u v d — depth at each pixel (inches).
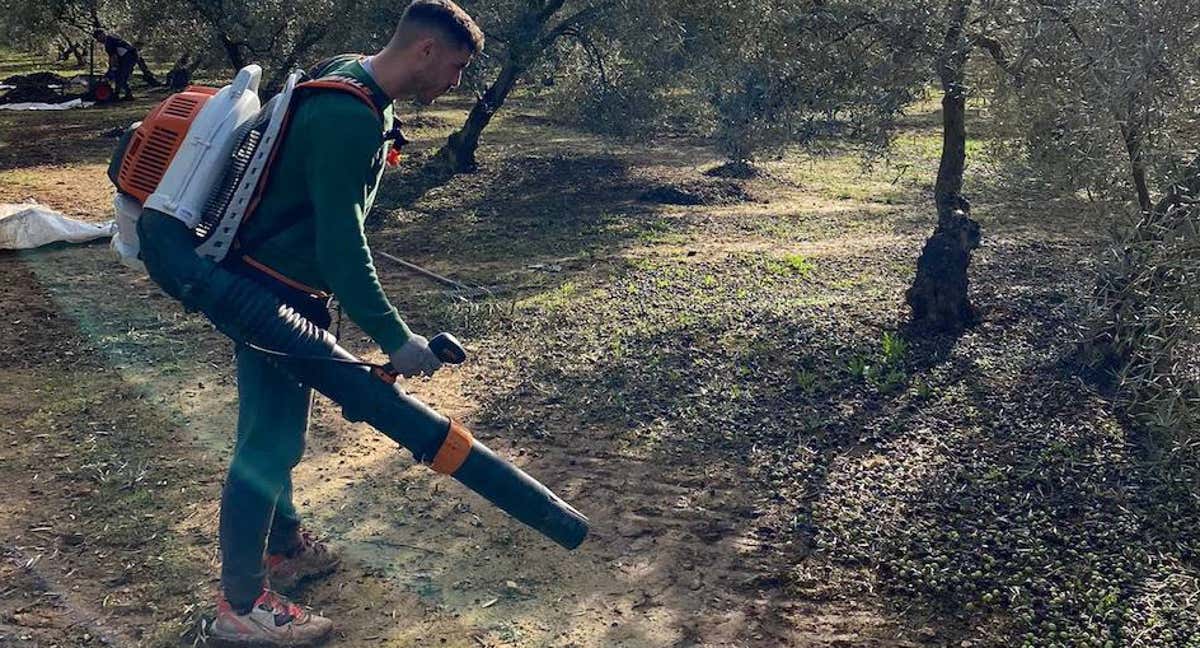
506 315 292.2
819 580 158.2
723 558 164.2
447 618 146.9
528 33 509.0
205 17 613.6
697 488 187.8
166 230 116.7
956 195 267.9
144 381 237.6
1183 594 152.2
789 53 256.4
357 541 167.3
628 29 448.5
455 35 121.8
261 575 135.9
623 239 404.2
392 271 354.0
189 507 176.4
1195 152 164.7
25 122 764.6
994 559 161.5
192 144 118.6
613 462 198.7
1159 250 146.4
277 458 132.7
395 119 128.2
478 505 179.8
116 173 123.5
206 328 276.1
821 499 181.9
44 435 205.8
